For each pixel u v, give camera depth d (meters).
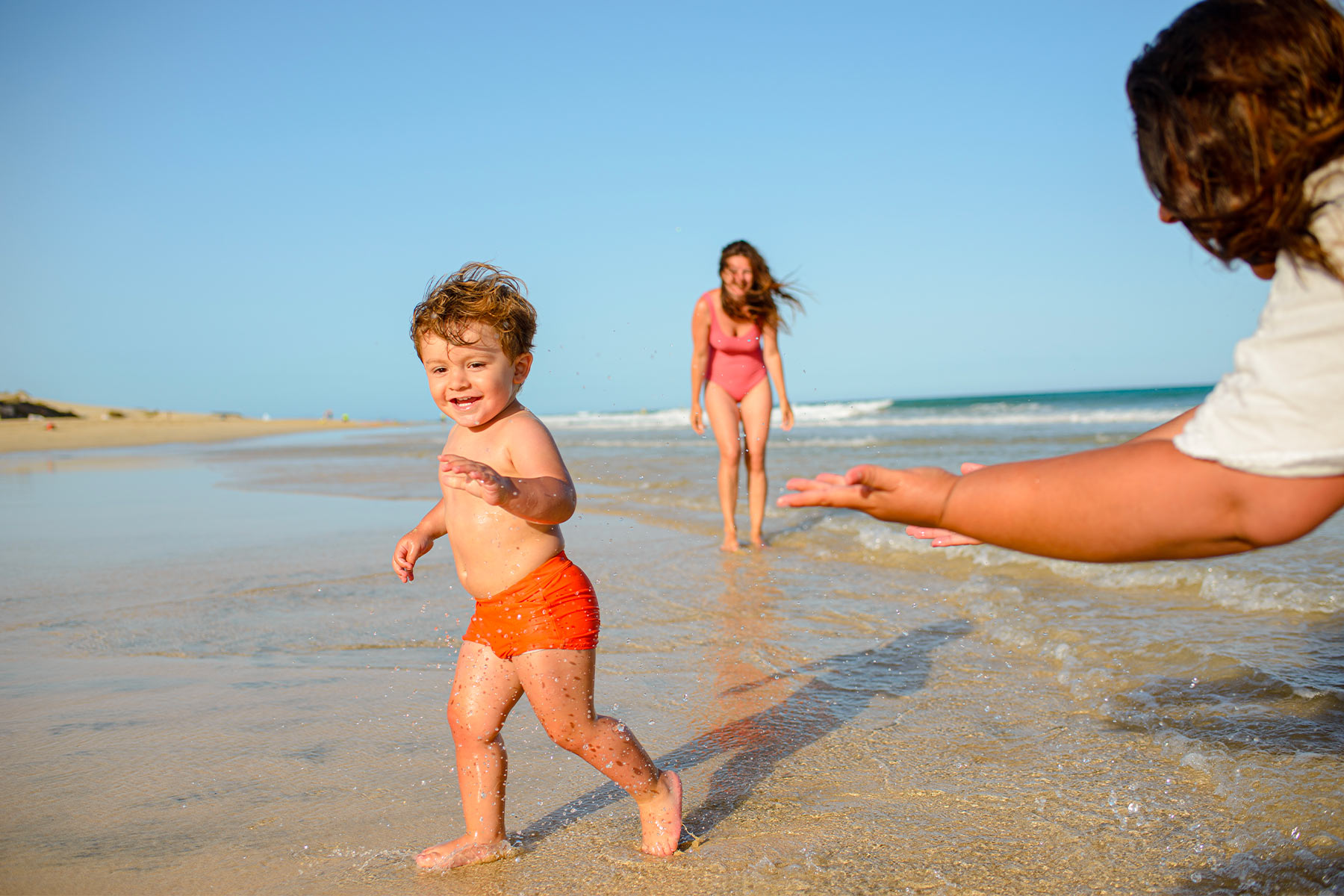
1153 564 4.77
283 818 2.36
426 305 2.38
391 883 2.05
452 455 2.34
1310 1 1.05
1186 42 1.10
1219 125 1.06
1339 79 1.02
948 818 2.27
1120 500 1.15
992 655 3.60
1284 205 1.03
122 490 11.56
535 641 2.16
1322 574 4.31
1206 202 1.10
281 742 2.86
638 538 6.71
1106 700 2.99
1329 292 1.02
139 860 2.14
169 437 32.44
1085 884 1.93
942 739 2.77
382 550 6.32
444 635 4.12
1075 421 22.61
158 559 6.17
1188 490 1.11
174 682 3.49
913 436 17.30
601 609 4.52
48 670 3.68
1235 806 2.21
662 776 2.25
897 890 1.95
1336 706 2.75
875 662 3.57
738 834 2.26
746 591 4.83
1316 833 2.03
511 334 2.40
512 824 2.36
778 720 3.01
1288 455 1.03
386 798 2.47
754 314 6.16
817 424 25.92
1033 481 1.21
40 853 2.17
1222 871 1.93
